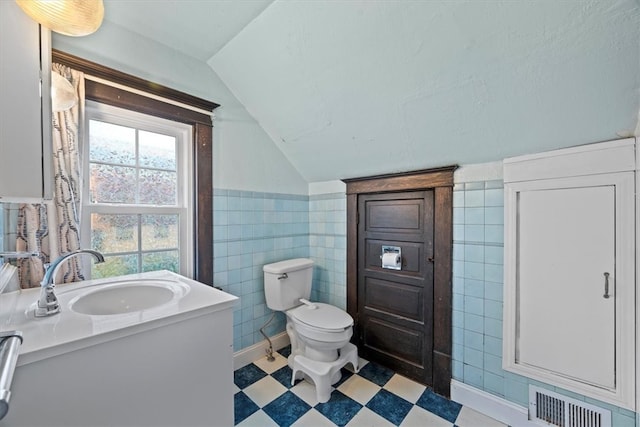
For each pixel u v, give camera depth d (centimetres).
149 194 164
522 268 148
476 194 164
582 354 132
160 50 161
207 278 181
